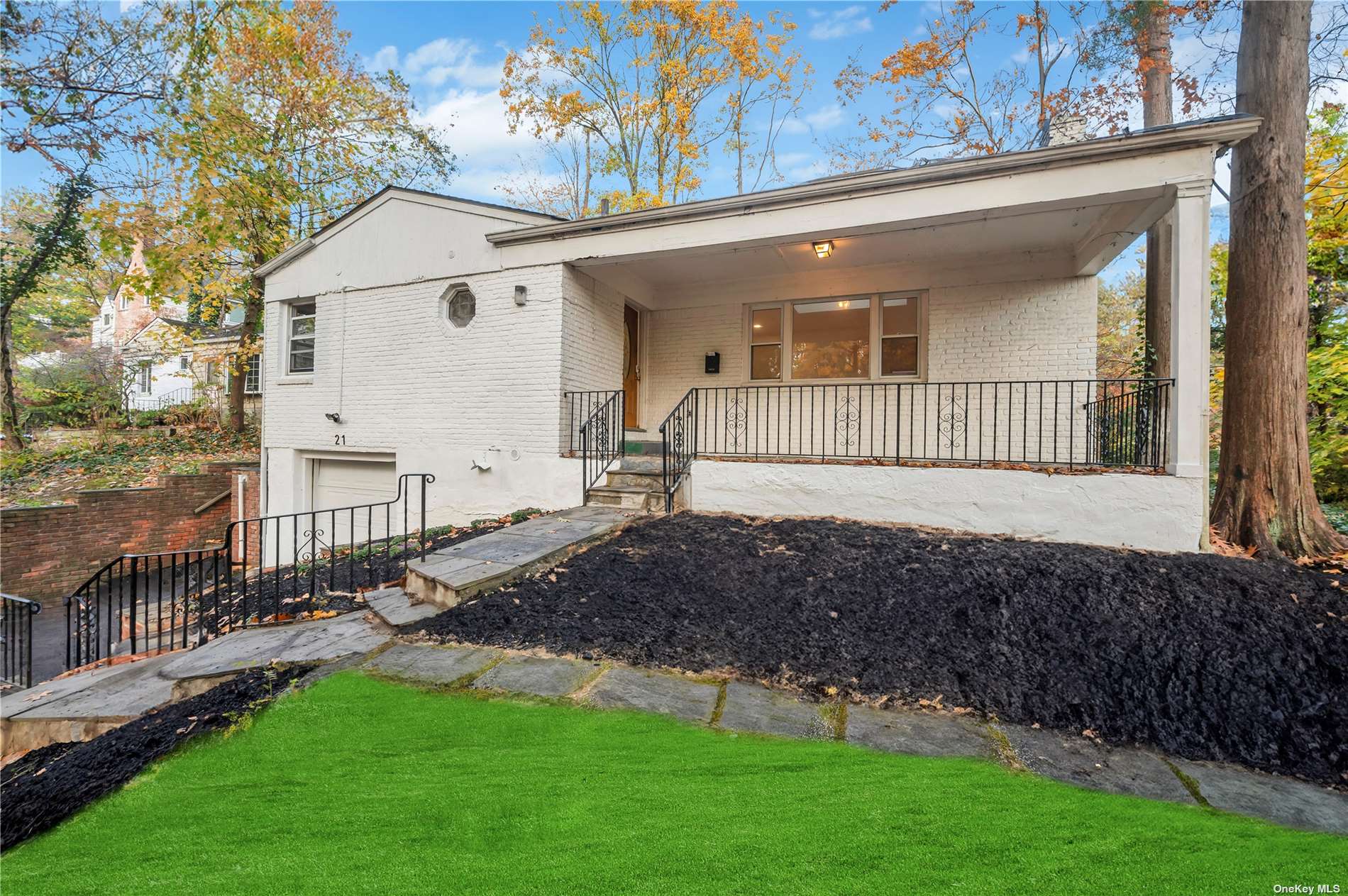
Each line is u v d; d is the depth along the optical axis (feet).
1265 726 8.45
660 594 13.26
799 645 10.96
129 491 32.99
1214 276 32.37
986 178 16.88
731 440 27.37
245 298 44.42
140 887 5.39
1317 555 14.23
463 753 7.64
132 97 27.96
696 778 6.95
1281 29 15.43
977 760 7.61
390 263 26.78
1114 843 5.70
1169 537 14.99
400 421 26.43
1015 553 14.21
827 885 4.93
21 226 43.75
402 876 5.23
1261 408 15.34
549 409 23.21
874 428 25.03
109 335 83.66
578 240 22.68
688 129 50.34
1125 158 15.48
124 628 18.88
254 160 39.27
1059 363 22.11
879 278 24.71
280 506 29.71
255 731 8.31
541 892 4.92
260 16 37.58
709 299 27.89
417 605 13.88
